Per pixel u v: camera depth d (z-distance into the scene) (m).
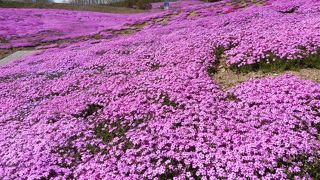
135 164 7.57
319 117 8.25
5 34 37.81
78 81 14.89
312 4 23.17
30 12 52.88
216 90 10.95
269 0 32.88
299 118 8.44
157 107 10.18
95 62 17.91
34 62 21.89
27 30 40.41
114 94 12.11
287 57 12.17
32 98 13.91
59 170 7.89
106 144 9.05
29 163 8.18
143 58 16.69
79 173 7.77
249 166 6.79
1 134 10.36
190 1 66.00
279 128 7.91
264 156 6.94
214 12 34.09
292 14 21.58
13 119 11.78
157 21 37.38
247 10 26.41
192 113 9.43
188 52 15.27
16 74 18.72
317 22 15.51
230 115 9.10
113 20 47.34
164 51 16.83
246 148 7.29
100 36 34.00
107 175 7.29
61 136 9.55
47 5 65.00
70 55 21.48
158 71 13.72
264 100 9.45
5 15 48.47
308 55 12.12
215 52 15.09
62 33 38.69
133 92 12.06
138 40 22.48
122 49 20.16
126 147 8.61
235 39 15.71
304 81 10.15
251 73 12.54
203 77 12.17
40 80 16.23
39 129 10.15
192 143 7.82
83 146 9.02
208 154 7.31
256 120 8.59
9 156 8.61
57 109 11.69
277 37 14.02
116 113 10.31
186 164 7.30
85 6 69.25
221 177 6.77
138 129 9.07
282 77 10.84
